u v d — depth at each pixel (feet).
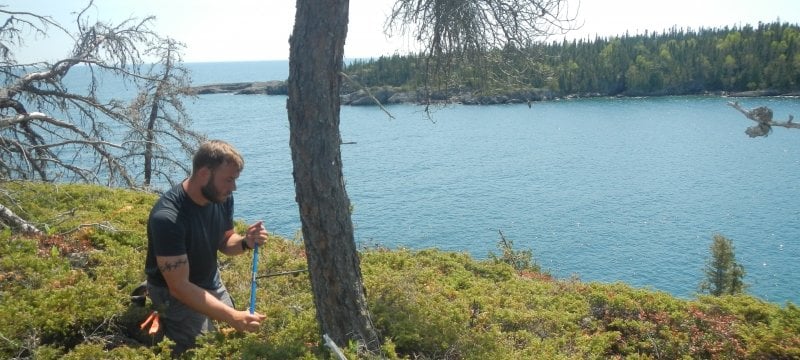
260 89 495.82
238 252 16.03
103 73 41.81
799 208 147.74
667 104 395.14
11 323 14.47
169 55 57.41
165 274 13.46
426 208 148.25
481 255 112.16
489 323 19.94
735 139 264.11
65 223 25.17
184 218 13.74
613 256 116.26
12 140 33.32
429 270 26.73
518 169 203.31
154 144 47.44
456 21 18.29
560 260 114.11
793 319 21.94
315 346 15.25
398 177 186.70
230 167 13.75
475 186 175.11
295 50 13.78
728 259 84.23
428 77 20.86
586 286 26.45
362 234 125.49
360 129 299.17
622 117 347.15
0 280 17.40
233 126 267.59
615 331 20.99
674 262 112.27
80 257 20.74
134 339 15.64
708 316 22.13
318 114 13.83
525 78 20.65
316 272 14.53
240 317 13.76
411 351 16.31
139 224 26.48
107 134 50.85
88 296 16.16
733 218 141.08
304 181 14.07
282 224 118.52
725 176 189.37
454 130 301.63
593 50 460.14
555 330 20.58
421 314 17.93
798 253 115.55
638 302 23.40
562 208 151.33
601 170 202.59
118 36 40.50
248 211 128.47
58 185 33.45
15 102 36.88
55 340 15.05
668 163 214.69
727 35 463.01
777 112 287.28
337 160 14.25
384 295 19.16
